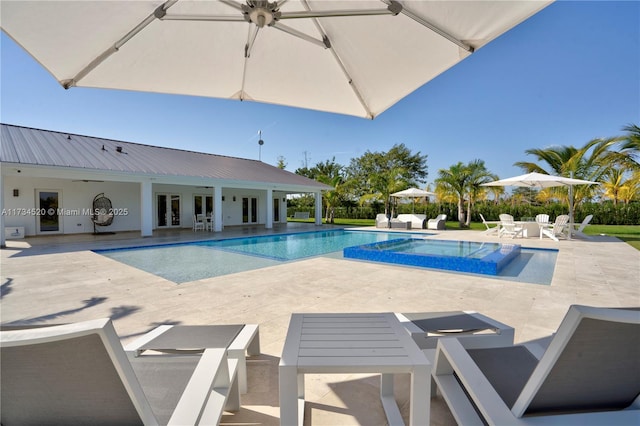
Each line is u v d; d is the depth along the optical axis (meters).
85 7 1.96
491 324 2.62
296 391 1.57
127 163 13.48
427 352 2.37
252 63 2.79
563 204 20.92
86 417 1.29
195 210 19.41
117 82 2.79
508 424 1.43
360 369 1.58
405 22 2.26
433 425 2.03
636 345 1.33
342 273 6.62
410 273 6.65
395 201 27.03
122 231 16.16
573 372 1.36
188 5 2.21
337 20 2.37
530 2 1.86
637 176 14.05
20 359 1.12
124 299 4.74
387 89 3.03
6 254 8.87
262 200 23.48
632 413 1.47
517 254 9.36
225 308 4.32
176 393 1.79
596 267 7.20
